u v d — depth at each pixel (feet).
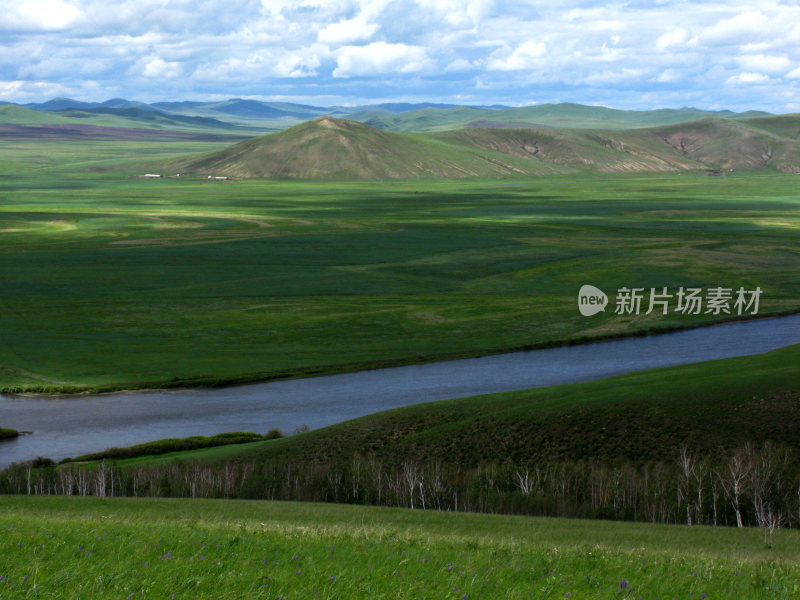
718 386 241.96
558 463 205.26
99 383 362.33
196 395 346.54
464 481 196.44
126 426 298.56
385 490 191.21
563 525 144.05
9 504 170.71
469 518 151.84
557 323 485.97
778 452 188.55
